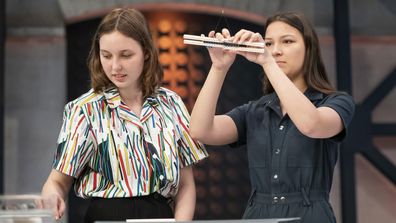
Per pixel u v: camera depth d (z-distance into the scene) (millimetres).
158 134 4078
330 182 4172
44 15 9062
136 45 3977
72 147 3979
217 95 4164
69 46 9328
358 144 8977
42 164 8938
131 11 4074
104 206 3957
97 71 4145
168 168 4016
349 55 9062
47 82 9016
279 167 4098
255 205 4156
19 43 9016
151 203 3982
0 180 8469
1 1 8703
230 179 9445
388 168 9008
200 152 4238
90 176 4047
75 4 9062
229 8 9211
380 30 9406
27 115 8953
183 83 9383
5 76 8969
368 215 9211
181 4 9156
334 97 4203
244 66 9578
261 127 4281
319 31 9320
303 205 4020
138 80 4145
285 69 4238
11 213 3213
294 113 3881
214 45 3891
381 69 9359
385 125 9047
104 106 4086
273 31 4266
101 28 3998
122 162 3984
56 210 3613
